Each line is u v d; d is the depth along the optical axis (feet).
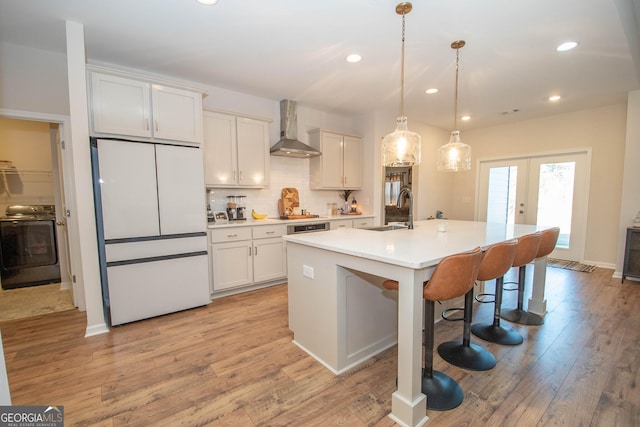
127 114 8.55
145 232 8.82
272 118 13.79
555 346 7.40
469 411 5.25
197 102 9.73
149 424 5.01
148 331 8.38
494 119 16.89
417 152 7.74
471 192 19.56
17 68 8.65
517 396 5.63
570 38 8.16
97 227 8.21
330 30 7.85
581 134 15.14
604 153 14.55
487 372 6.38
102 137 8.29
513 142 17.57
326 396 5.69
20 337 8.05
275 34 8.02
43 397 5.66
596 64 9.79
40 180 14.58
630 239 12.26
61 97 9.27
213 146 11.39
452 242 6.63
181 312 9.71
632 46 8.70
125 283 8.60
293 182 14.94
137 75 8.63
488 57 9.32
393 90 12.30
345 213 16.44
